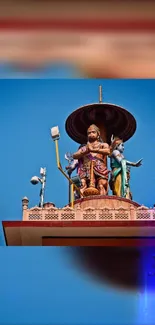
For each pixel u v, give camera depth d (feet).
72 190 43.65
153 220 39.17
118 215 40.19
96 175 45.91
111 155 47.26
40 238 39.65
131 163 46.65
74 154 47.01
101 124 49.65
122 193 44.98
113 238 39.34
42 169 44.50
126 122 49.42
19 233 39.50
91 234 39.40
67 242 39.55
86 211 40.27
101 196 43.01
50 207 40.32
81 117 49.55
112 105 48.26
